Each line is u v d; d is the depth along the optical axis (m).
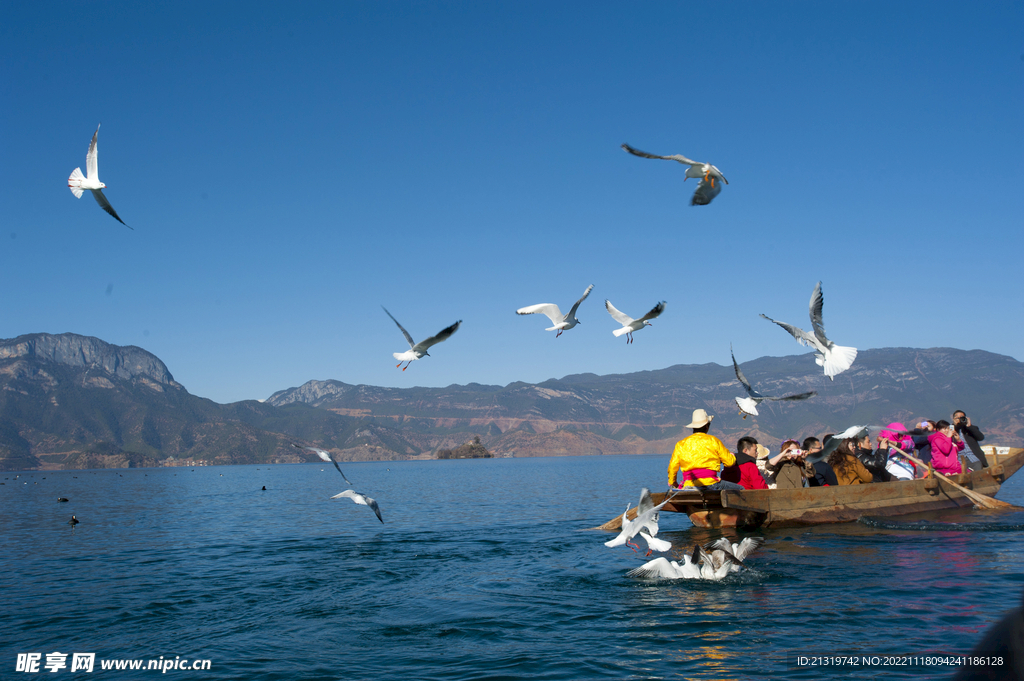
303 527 24.72
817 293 10.21
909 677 7.60
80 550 19.50
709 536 17.84
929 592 11.21
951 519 19.55
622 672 8.12
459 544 18.67
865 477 20.83
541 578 13.45
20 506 41.12
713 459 17.42
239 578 14.36
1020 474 53.38
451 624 10.36
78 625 10.81
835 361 10.02
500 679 8.02
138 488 72.62
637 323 12.97
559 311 14.19
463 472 109.69
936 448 22.27
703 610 10.60
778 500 18.25
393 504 36.47
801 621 9.83
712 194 9.56
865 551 14.91
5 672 8.67
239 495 51.94
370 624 10.52
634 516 10.62
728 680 7.73
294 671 8.49
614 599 11.53
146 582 14.17
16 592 13.34
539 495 42.78
